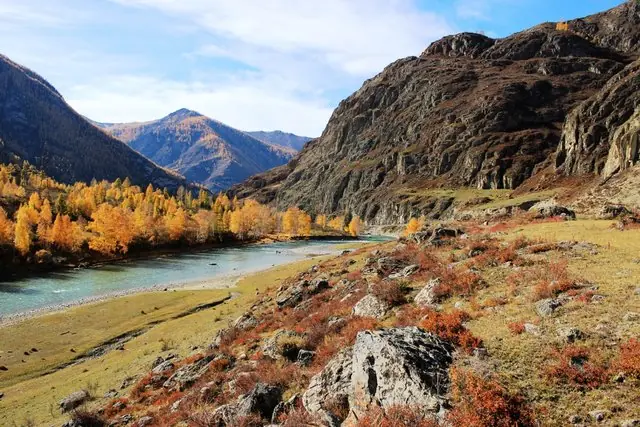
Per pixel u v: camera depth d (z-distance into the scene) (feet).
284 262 361.51
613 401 31.76
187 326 149.79
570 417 31.19
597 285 54.34
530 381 36.11
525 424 31.22
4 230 329.52
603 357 36.99
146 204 536.01
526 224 130.00
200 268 331.36
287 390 55.11
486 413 31.78
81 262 347.97
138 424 63.62
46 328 165.37
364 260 144.46
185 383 74.95
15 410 91.35
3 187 535.60
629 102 504.84
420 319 60.13
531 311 51.24
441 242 108.06
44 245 343.67
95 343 147.23
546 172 595.06
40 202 479.41
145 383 85.15
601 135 508.53
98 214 418.51
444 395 35.73
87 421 70.64
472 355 41.93
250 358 77.41
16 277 289.74
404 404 36.58
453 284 70.08
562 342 41.24
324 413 41.34
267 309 122.01
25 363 130.41
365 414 38.37
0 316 190.08
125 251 384.06
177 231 456.45
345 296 94.22
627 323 41.98
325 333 71.36
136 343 140.67
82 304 213.66
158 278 287.48
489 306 57.00
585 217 137.28
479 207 519.60
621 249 72.08
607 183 278.46
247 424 47.60
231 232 561.84
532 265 71.00
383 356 41.60
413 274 86.07
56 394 97.50
